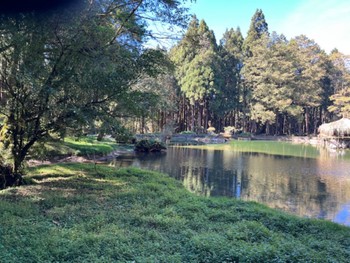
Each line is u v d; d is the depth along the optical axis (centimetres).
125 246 441
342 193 1145
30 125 859
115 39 822
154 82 1113
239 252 438
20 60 728
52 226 521
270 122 4278
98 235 479
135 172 1216
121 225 549
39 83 729
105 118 877
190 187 1205
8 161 869
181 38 931
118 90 849
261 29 4747
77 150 1761
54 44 733
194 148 2728
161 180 1087
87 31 700
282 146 3142
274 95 4225
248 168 1683
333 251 493
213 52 3953
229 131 4238
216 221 638
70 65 768
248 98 4403
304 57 4378
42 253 397
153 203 731
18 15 512
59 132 973
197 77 3841
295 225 639
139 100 924
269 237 543
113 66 768
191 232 530
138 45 885
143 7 826
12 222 514
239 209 739
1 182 852
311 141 3759
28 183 902
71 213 611
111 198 758
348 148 3020
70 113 821
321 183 1322
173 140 3422
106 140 2655
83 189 848
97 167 1270
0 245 411
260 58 4253
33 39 684
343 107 4088
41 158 1363
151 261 390
